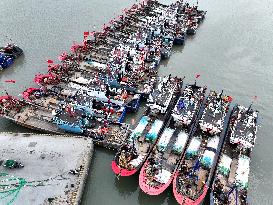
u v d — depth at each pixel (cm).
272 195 7181
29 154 7269
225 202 6650
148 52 10412
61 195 6550
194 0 14325
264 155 8006
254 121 8181
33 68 9988
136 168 7025
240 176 7119
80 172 6956
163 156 7444
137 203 6981
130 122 8525
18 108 8362
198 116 8469
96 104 8550
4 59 9900
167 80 9144
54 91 8894
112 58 9638
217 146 7750
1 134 7675
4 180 6750
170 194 6956
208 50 11438
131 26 11769
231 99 9175
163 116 8388
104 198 6962
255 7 13950
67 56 10100
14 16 12181
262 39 12031
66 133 7906
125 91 8912
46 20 12100
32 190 6600
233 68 10706
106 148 7781
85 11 12781
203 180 7050
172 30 11600
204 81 10112
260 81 10275
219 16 13288
